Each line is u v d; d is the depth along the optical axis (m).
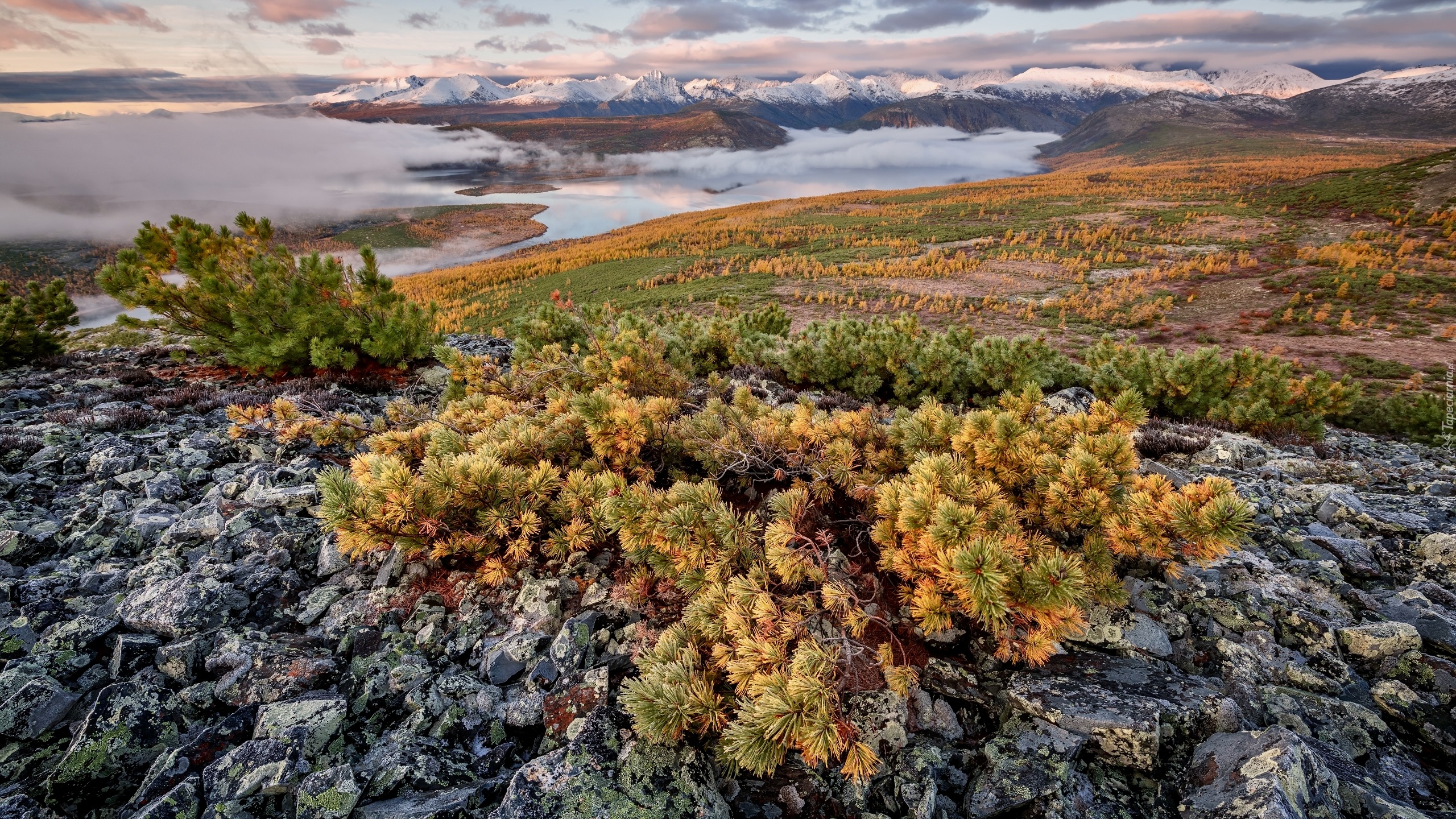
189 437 7.94
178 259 12.30
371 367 12.79
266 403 9.75
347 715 3.31
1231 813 2.50
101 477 6.54
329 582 4.67
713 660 3.38
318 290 12.41
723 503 4.19
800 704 2.85
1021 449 4.56
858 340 15.41
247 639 3.80
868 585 4.16
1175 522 3.59
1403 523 5.22
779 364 15.57
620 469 5.38
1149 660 3.54
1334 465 8.49
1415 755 3.05
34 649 3.66
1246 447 9.36
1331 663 3.51
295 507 5.68
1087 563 3.83
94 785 2.97
